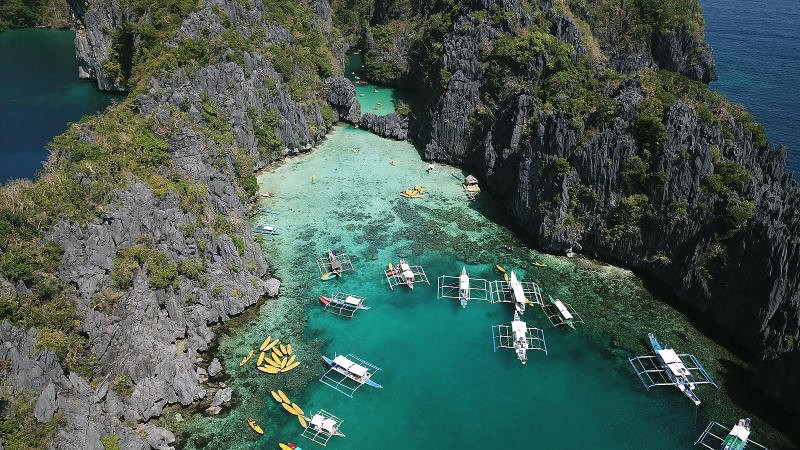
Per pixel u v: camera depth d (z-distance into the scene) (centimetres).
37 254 6444
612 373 7856
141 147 8569
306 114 13425
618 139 9506
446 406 7350
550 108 11031
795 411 7069
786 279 7594
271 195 11538
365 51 17962
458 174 12638
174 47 11344
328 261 9750
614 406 7381
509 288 9319
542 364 7988
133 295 7138
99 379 6525
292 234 10406
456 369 7875
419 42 15600
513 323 8425
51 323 6250
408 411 7256
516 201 10712
